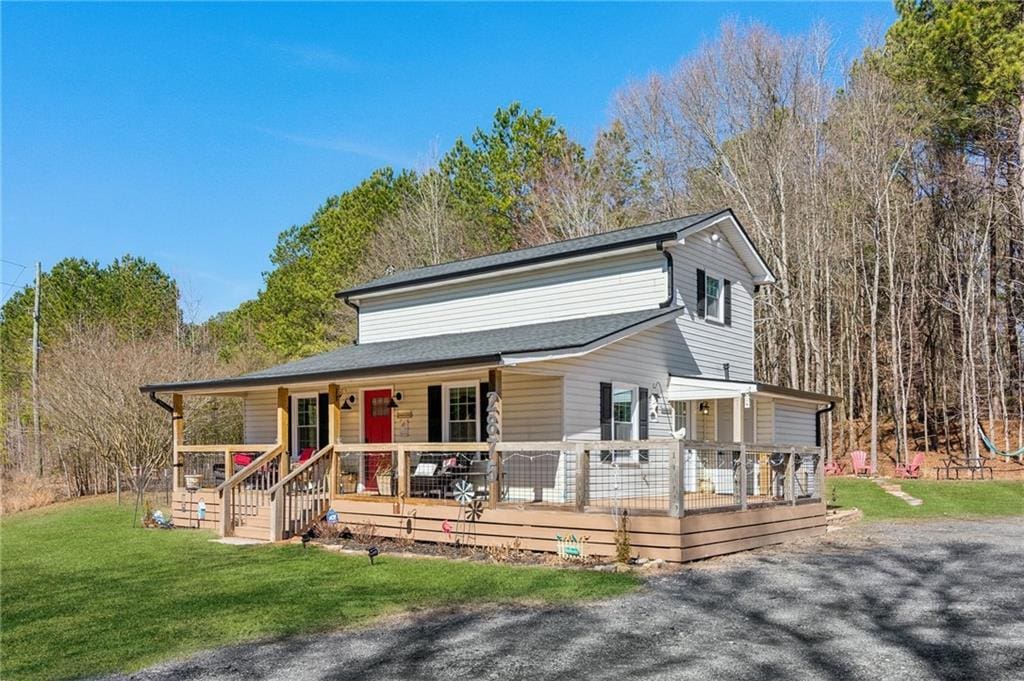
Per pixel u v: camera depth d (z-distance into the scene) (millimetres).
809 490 15602
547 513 11883
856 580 9852
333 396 15086
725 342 19141
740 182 32000
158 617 8195
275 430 20109
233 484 15203
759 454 15188
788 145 30750
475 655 6676
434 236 36094
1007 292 32375
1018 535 14281
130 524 17453
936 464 28953
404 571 10562
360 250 37469
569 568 10672
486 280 19312
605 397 14992
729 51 32500
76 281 38375
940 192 31625
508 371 13352
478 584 9609
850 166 30797
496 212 38188
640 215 37062
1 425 32344
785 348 33688
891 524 16531
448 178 38625
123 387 25453
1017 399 33281
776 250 31188
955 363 33062
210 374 27469
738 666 6254
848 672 6070
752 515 12719
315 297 38156
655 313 15969
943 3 28078
